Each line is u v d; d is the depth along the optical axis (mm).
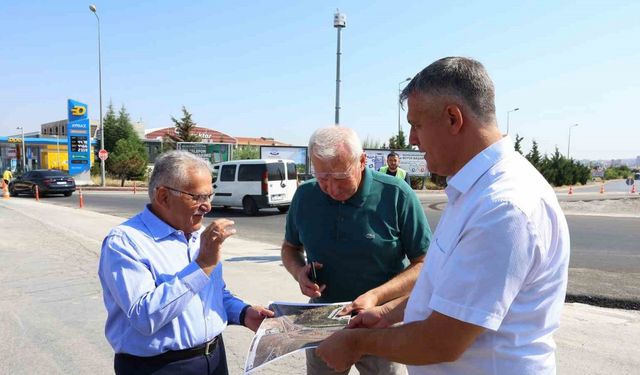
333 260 2400
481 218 1296
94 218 13078
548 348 1419
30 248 8156
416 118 1476
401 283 2246
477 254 1276
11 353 3871
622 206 20391
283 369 3627
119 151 36688
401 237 2359
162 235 2006
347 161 2184
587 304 5379
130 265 1858
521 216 1259
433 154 1483
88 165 35281
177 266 2012
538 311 1354
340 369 1562
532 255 1272
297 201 2557
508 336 1341
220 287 2248
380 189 2346
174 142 42469
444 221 1514
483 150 1401
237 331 4449
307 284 2381
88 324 4520
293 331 1928
